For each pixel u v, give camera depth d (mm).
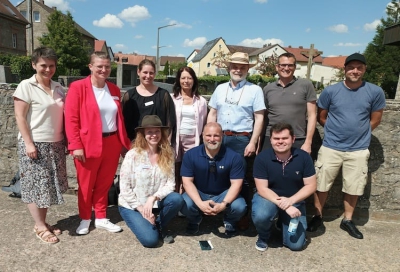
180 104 3369
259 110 3172
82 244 2910
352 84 3072
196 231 3213
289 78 3199
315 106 3172
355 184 3186
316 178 3209
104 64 2906
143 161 3033
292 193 2986
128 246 2904
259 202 2916
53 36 31625
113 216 3549
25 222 3254
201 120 3430
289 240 2904
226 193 3125
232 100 3234
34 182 2848
